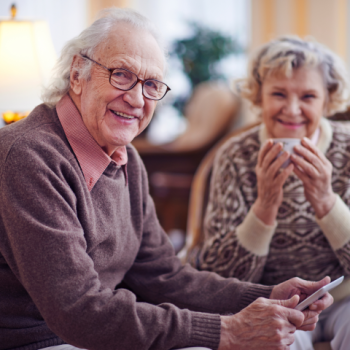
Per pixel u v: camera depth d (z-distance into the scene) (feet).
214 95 13.75
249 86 5.39
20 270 3.15
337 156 5.05
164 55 3.90
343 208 4.66
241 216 5.06
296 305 3.63
